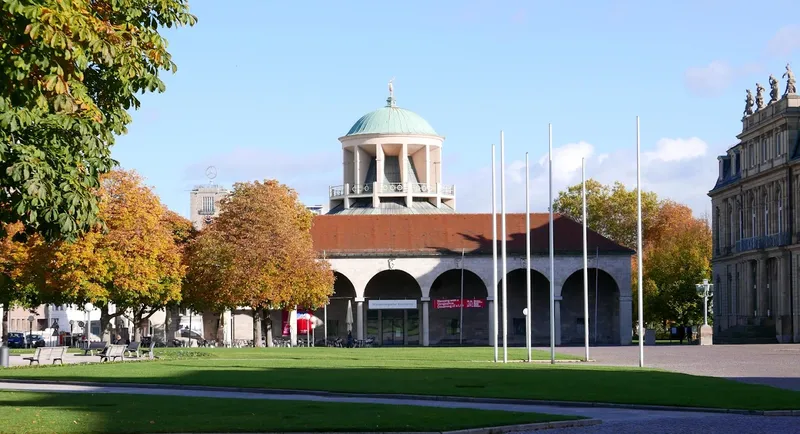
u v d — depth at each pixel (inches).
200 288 3447.3
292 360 2442.2
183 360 2404.0
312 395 1478.8
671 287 4773.6
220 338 3971.5
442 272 4276.6
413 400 1416.1
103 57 1030.4
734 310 4542.3
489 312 4308.6
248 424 1048.2
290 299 3508.9
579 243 4274.1
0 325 5083.7
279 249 3432.6
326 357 2635.3
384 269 4269.2
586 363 2381.9
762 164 4229.8
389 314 4453.7
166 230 3282.5
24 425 1011.9
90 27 1004.6
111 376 1798.7
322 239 4355.3
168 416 1116.5
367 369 2031.3
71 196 1059.9
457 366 2180.1
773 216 4109.3
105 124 1143.0
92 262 2965.1
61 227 1071.0
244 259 3373.5
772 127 4094.5
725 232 4712.1
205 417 1109.1
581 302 4416.8
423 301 4261.8
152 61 1128.2
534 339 4382.4
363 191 5088.6
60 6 966.4
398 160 5206.7
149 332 4630.9
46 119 1045.2
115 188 3073.3
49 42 942.4
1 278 1274.6
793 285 3887.8
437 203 5123.0
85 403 1269.7
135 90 1152.8
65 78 1022.4
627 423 1130.0
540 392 1459.2
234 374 1856.5
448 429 1040.2
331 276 3747.5
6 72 948.0
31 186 1008.2
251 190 3491.6
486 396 1403.8
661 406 1286.9
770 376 1882.4
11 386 1662.2
